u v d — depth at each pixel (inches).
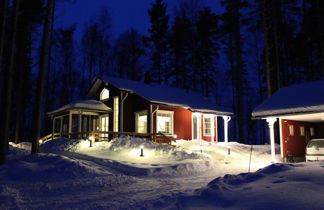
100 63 1898.4
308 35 1238.3
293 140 676.7
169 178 418.0
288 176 271.1
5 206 255.1
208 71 1681.8
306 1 1152.8
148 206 241.9
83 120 1074.1
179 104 906.7
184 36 1579.7
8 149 738.2
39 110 566.6
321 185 223.9
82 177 383.9
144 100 888.9
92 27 1875.0
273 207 181.3
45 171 402.9
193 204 211.8
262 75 1654.8
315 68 1400.1
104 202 267.3
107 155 592.7
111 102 955.3
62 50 1815.9
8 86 491.8
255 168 522.0
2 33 479.5
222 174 457.1
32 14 807.1
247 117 2028.8
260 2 856.3
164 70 1697.8
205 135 977.5
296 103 557.6
